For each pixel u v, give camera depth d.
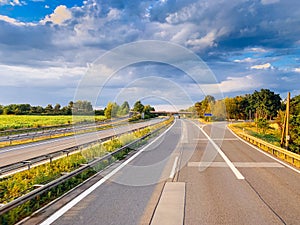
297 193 7.72
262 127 41.34
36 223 5.32
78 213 5.88
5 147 21.31
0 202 6.49
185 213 5.96
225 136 30.20
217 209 6.25
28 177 9.80
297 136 28.92
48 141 25.16
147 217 5.67
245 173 10.69
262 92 96.75
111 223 5.33
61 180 7.46
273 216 5.83
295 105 35.44
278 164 12.93
